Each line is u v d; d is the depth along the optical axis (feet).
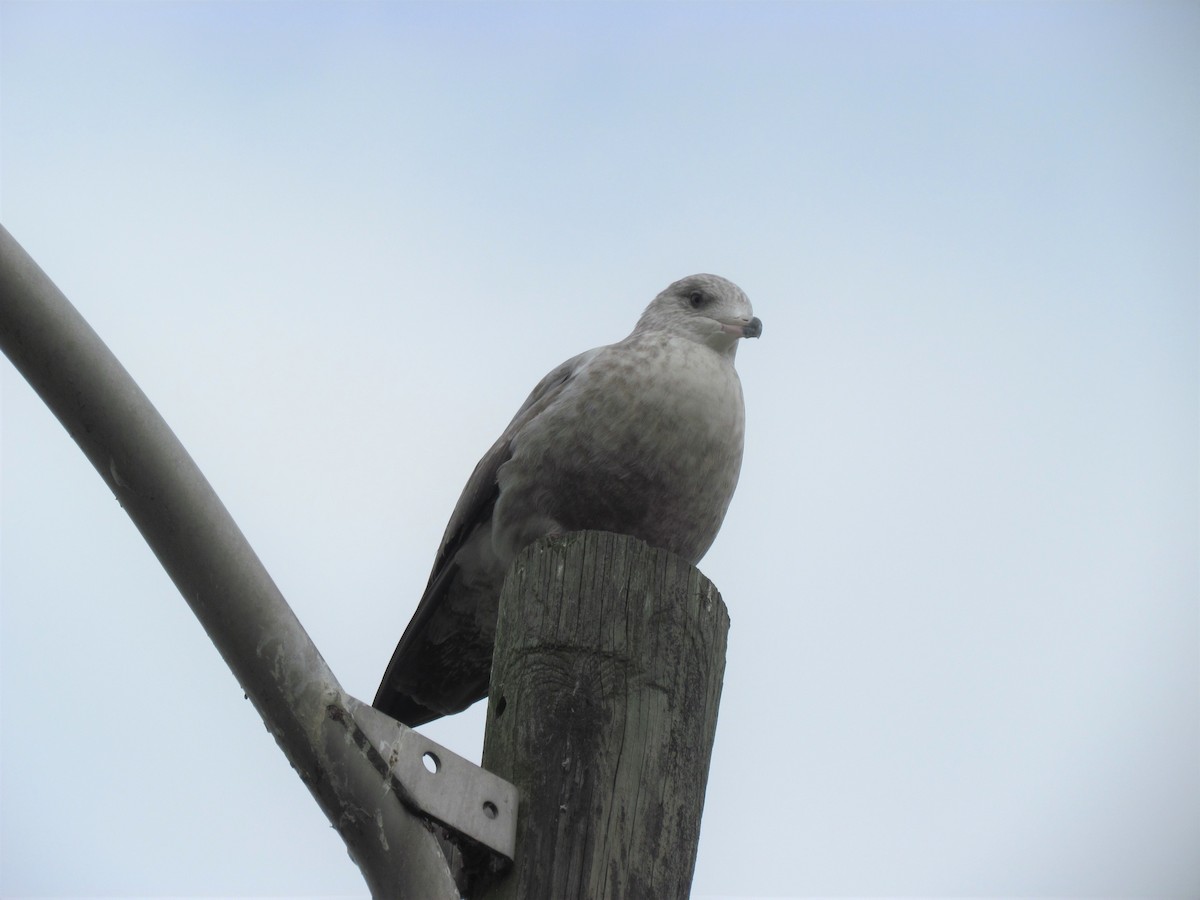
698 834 21.22
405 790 19.39
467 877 20.38
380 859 19.10
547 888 19.80
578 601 21.94
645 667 21.56
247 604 18.84
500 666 22.12
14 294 18.11
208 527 18.70
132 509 18.62
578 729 20.92
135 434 18.42
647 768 20.81
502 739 21.27
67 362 18.26
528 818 20.30
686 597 22.40
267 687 18.95
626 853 20.13
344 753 19.03
